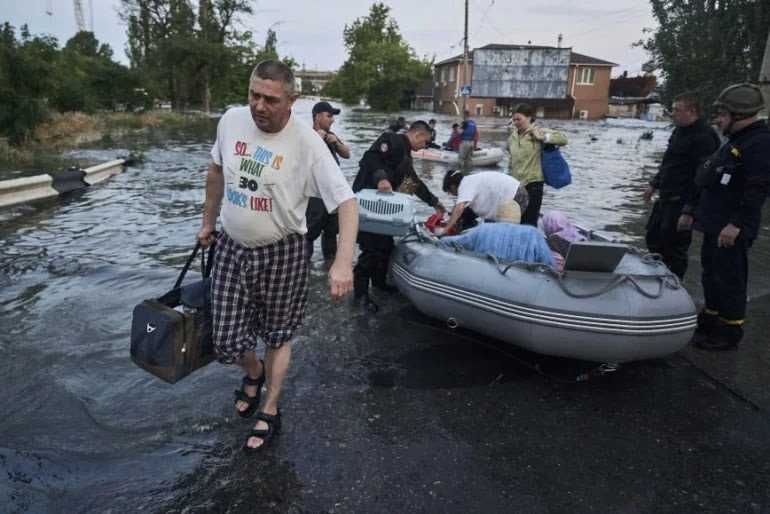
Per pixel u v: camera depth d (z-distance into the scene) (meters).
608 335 3.18
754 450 2.87
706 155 4.36
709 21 19.30
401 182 4.94
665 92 21.11
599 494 2.52
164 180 11.20
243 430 2.90
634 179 13.48
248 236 2.50
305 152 2.45
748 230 3.65
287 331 2.71
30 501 2.35
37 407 3.04
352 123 36.59
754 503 2.49
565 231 4.48
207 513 2.32
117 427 2.89
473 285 3.65
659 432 3.00
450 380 3.51
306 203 2.60
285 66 2.34
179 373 2.62
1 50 15.72
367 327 4.27
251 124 2.48
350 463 2.67
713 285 3.93
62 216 7.64
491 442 2.88
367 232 4.55
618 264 3.48
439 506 2.42
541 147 5.95
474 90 56.00
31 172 11.39
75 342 3.83
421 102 69.56
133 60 46.72
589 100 55.34
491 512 2.39
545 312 3.27
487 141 24.97
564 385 3.48
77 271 5.30
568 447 2.86
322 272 5.58
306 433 2.90
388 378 3.51
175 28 43.34
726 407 3.26
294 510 2.36
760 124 3.59
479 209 4.63
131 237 6.65
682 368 3.72
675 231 4.62
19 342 3.80
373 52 67.19
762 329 4.38
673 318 3.26
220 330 2.58
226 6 43.28
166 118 32.53
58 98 24.56
